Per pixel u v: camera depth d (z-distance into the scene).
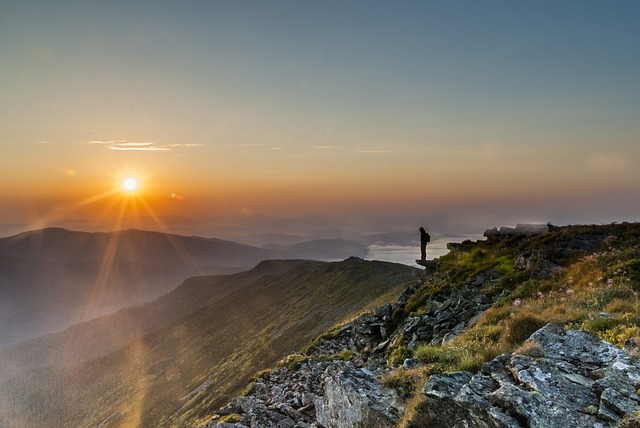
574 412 7.58
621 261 23.62
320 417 14.16
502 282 28.34
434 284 33.44
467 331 20.41
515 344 13.09
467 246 41.44
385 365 23.72
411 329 26.45
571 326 13.98
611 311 15.66
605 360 9.23
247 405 20.67
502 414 7.95
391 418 10.33
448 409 8.88
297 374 26.09
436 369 11.73
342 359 28.34
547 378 8.67
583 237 32.66
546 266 27.69
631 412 7.08
